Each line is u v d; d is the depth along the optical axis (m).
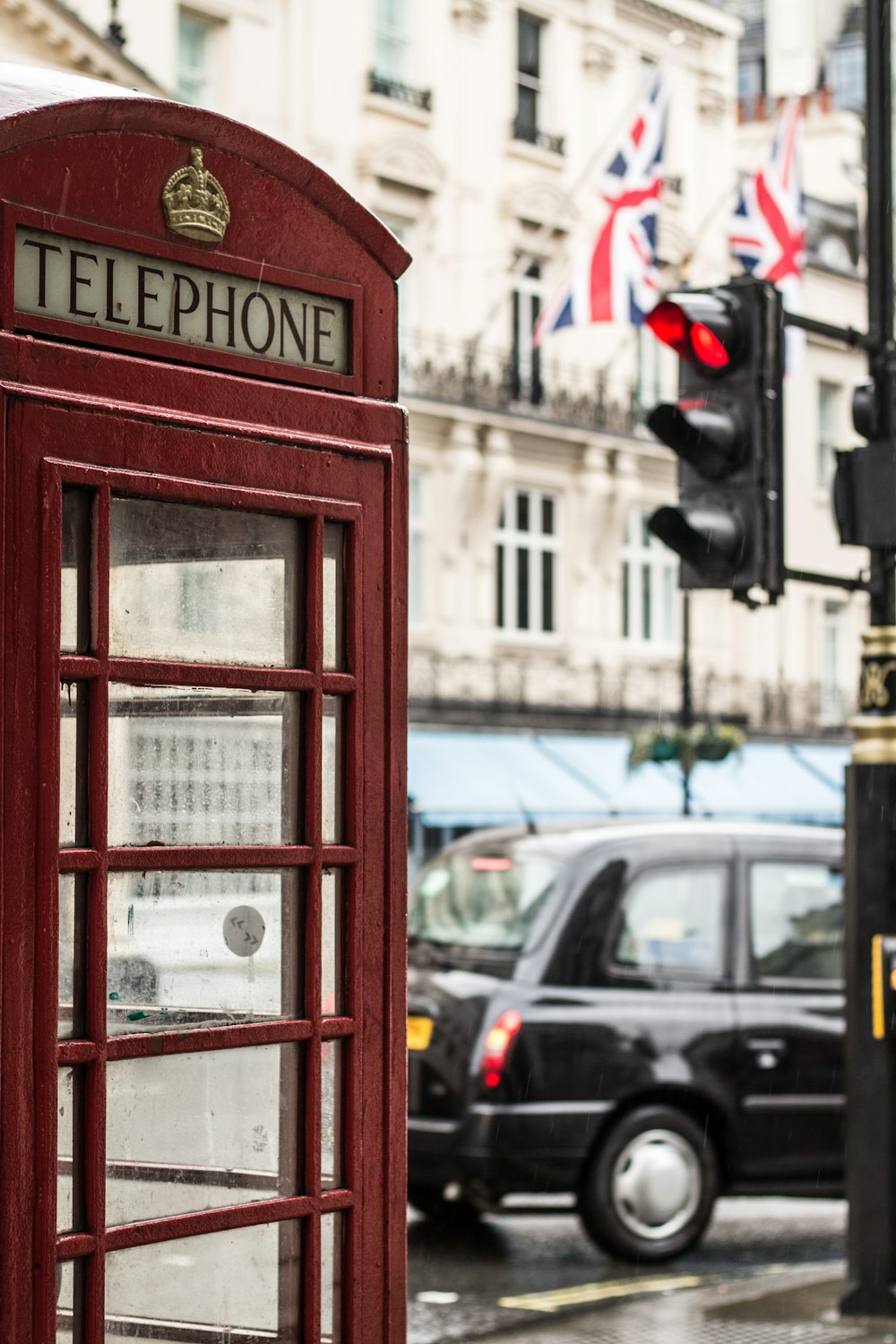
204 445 3.05
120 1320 2.93
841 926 9.72
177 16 26.03
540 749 30.28
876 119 7.44
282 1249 3.17
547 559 31.61
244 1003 3.11
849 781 7.22
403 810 3.41
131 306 2.97
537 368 31.28
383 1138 3.35
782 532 6.57
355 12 28.28
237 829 3.11
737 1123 9.13
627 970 9.09
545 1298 8.00
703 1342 6.79
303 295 3.27
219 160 3.11
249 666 3.13
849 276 37.69
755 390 6.52
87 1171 2.85
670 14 34.19
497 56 30.78
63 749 2.84
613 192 22.64
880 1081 7.13
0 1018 2.72
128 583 2.95
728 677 34.75
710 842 9.52
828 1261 9.01
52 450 2.82
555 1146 8.71
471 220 30.16
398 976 3.39
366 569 3.34
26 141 2.81
